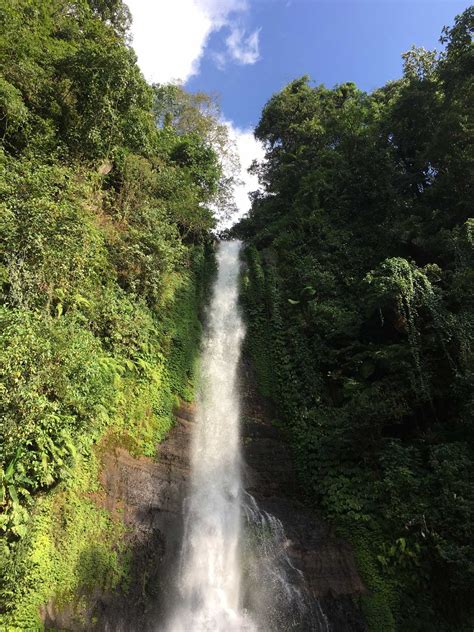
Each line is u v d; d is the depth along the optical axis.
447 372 10.38
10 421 6.17
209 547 8.80
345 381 12.09
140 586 7.54
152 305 13.08
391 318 11.87
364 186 18.28
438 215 15.13
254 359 14.60
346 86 29.98
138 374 11.02
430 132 17.72
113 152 15.02
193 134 24.81
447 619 7.36
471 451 8.81
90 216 11.70
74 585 6.80
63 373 7.15
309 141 27.09
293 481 10.71
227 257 20.08
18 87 12.44
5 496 6.38
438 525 7.97
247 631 7.68
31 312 7.83
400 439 10.11
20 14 13.97
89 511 7.83
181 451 10.62
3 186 9.10
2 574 5.85
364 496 9.40
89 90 13.18
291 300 15.70
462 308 10.96
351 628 7.64
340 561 8.62
